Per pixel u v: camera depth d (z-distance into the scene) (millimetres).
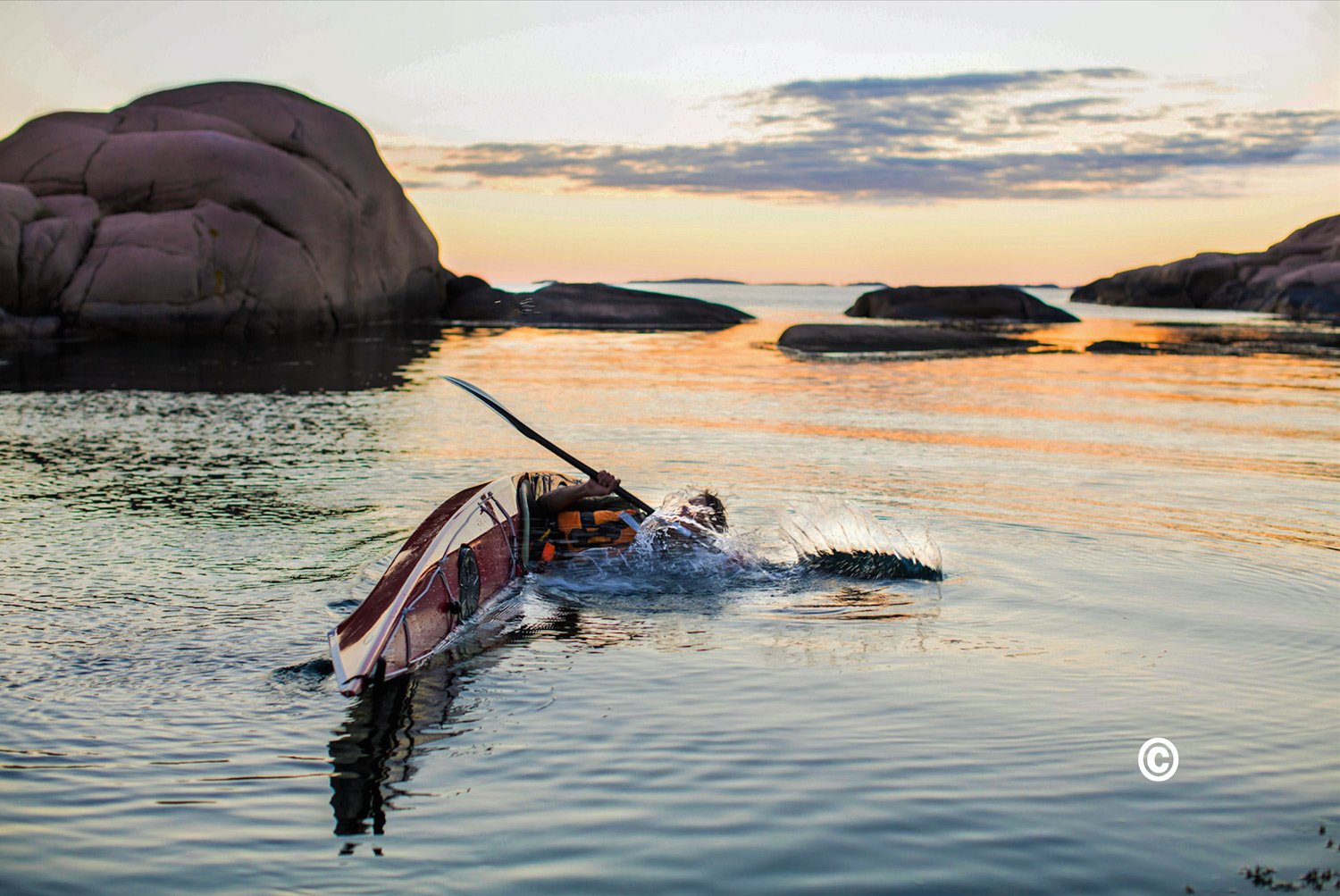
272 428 9117
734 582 4406
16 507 5711
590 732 2750
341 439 8539
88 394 11562
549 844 2162
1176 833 2232
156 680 3113
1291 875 2066
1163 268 65438
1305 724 2840
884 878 2043
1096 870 2080
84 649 3381
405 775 2477
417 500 6020
